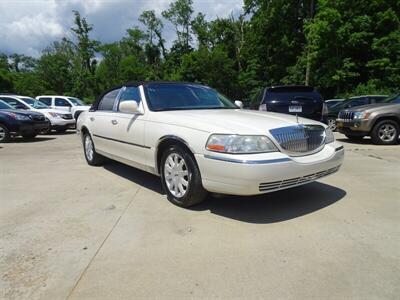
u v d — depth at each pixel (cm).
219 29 4638
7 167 644
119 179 538
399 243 296
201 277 247
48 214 379
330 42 2702
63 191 472
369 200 414
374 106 932
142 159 457
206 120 376
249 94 4012
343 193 443
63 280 244
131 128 471
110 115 541
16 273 254
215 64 4025
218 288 233
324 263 264
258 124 358
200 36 4741
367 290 227
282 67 3766
